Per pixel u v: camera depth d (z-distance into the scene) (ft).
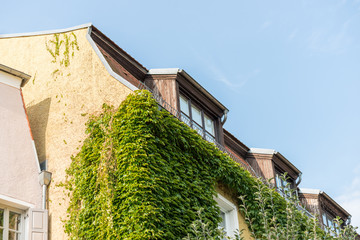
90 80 52.85
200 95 57.00
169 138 47.50
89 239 44.60
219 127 59.16
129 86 49.26
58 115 53.93
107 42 55.83
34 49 60.95
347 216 79.30
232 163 53.83
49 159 52.06
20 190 48.49
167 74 54.90
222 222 52.95
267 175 64.95
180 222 43.88
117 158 45.32
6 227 46.50
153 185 43.39
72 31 57.31
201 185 48.80
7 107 51.31
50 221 48.57
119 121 47.19
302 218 51.98
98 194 45.50
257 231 54.08
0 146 49.01
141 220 41.96
